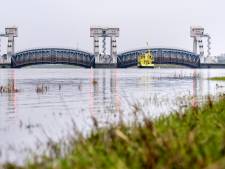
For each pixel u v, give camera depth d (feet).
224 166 60.08
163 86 507.30
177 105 235.61
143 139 81.71
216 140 80.02
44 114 203.31
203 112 136.98
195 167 66.95
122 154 76.69
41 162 78.48
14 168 77.92
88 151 78.69
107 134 91.71
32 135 133.59
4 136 132.26
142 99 296.51
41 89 428.97
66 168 71.46
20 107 241.96
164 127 102.53
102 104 258.98
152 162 68.23
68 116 192.03
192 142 75.77
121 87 490.08
